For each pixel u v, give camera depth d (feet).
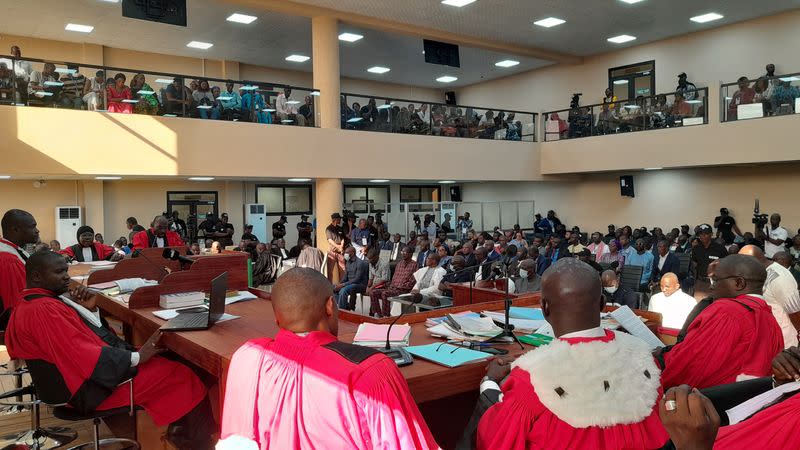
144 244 21.22
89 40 45.91
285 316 5.64
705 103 40.19
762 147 37.27
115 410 9.78
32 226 12.92
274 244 43.19
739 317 7.65
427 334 9.38
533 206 58.18
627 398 4.92
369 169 40.47
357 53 52.13
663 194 49.21
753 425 4.97
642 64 50.83
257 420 5.28
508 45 49.70
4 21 40.73
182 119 33.14
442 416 8.81
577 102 52.16
